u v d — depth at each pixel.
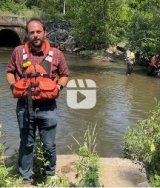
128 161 6.33
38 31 4.99
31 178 5.36
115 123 13.30
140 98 17.73
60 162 6.06
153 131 7.30
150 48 28.89
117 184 5.46
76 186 5.31
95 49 35.53
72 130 12.26
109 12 35.28
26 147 5.23
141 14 31.28
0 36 44.66
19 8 49.06
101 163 6.02
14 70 5.18
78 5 36.31
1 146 6.03
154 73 24.97
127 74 24.94
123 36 36.62
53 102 5.18
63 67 5.18
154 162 6.13
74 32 36.53
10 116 13.54
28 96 4.95
